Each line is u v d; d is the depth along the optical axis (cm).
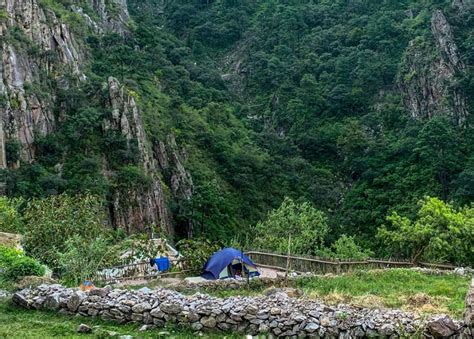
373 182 7794
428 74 9188
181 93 9550
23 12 6625
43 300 1218
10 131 5559
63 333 1066
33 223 2219
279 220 4038
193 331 1091
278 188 8075
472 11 9719
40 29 6769
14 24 6419
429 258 2744
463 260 2727
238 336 1060
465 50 9156
